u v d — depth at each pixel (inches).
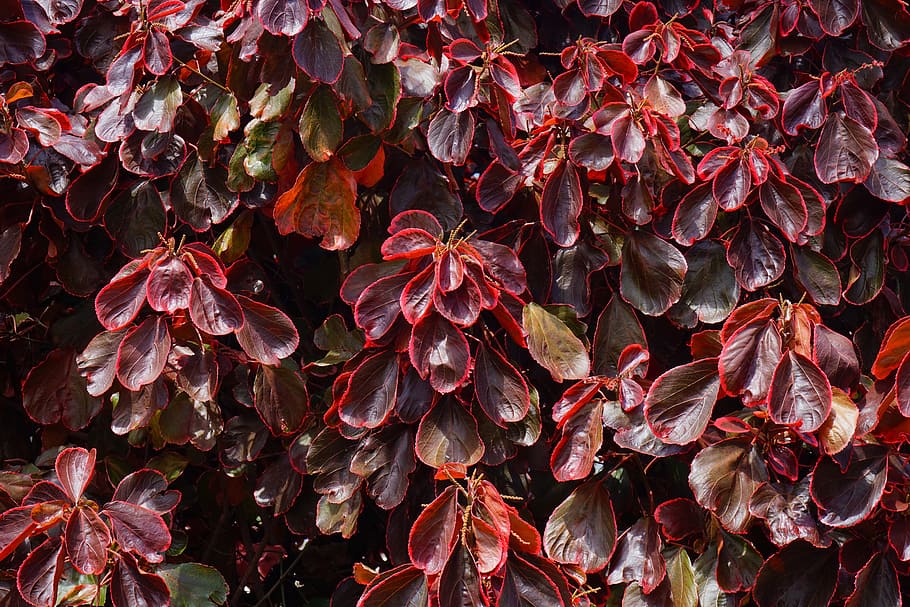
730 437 95.0
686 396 93.8
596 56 97.7
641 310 98.0
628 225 99.3
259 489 100.3
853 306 103.9
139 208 98.7
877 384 94.2
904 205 101.3
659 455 94.4
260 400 97.8
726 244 98.7
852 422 91.7
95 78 106.4
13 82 102.7
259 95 96.3
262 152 97.0
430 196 97.7
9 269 98.9
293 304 109.5
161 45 96.0
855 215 100.0
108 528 93.0
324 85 95.1
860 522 93.8
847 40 105.0
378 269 95.3
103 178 98.5
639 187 97.5
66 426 100.4
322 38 94.0
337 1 94.7
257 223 105.6
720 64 102.3
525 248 98.3
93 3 104.6
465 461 93.2
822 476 93.0
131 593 93.1
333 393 95.3
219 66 99.0
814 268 98.4
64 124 98.2
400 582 91.0
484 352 94.0
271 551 107.8
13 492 96.7
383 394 93.7
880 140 100.0
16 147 96.3
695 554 98.9
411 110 96.7
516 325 94.0
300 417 98.0
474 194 101.1
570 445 95.0
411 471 94.7
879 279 100.0
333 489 96.0
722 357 93.0
